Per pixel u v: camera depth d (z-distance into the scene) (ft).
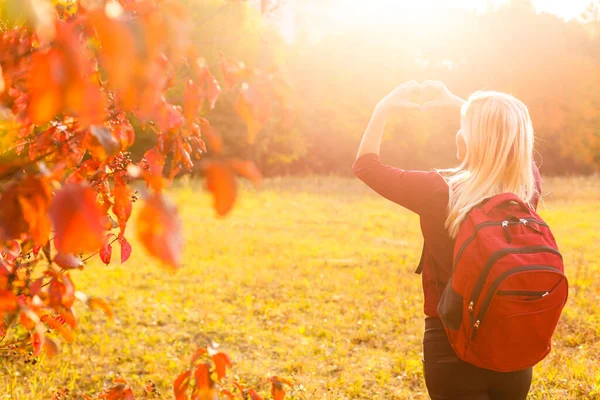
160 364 17.06
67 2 4.40
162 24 2.38
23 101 4.09
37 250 5.54
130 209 5.59
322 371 17.10
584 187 76.43
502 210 6.95
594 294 23.79
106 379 15.97
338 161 115.96
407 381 16.40
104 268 28.78
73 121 5.05
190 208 51.01
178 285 26.22
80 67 2.20
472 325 6.63
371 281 27.66
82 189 2.33
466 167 7.76
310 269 30.07
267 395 15.11
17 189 3.13
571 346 18.37
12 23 3.75
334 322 21.58
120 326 20.24
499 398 7.44
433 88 8.22
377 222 48.37
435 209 7.37
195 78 4.45
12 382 14.87
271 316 22.33
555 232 42.80
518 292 6.38
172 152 5.42
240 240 38.29
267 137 101.71
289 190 68.54
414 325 20.99
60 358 16.97
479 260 6.56
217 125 96.94
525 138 7.21
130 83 2.35
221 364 5.41
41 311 4.79
